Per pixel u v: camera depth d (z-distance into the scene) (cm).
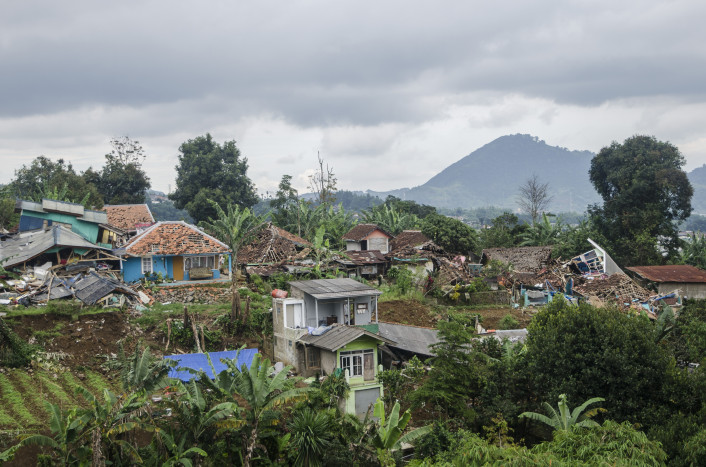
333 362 2969
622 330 2564
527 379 2736
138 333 3319
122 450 1906
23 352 2791
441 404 2700
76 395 2525
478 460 2017
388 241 6384
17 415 2205
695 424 2172
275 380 2039
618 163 7062
